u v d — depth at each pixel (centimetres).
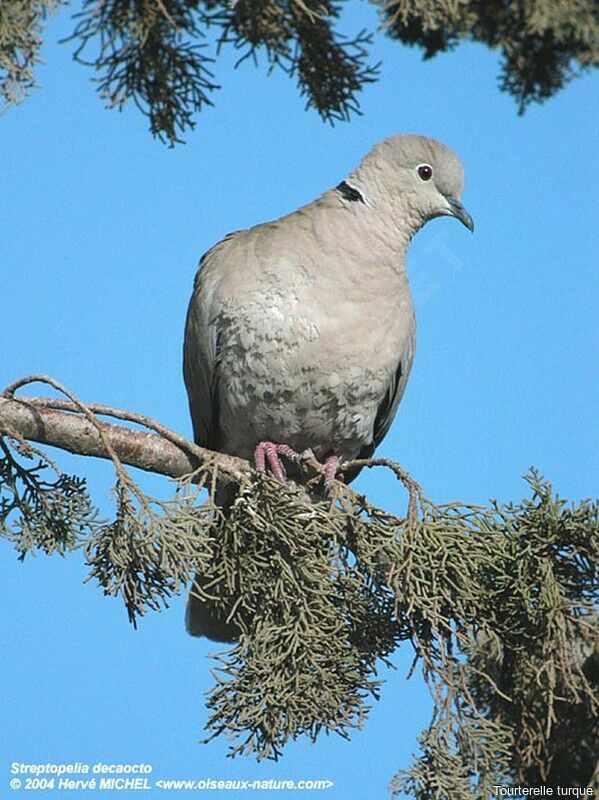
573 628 835
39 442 896
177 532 796
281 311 1084
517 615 843
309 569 841
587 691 813
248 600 859
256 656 819
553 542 841
